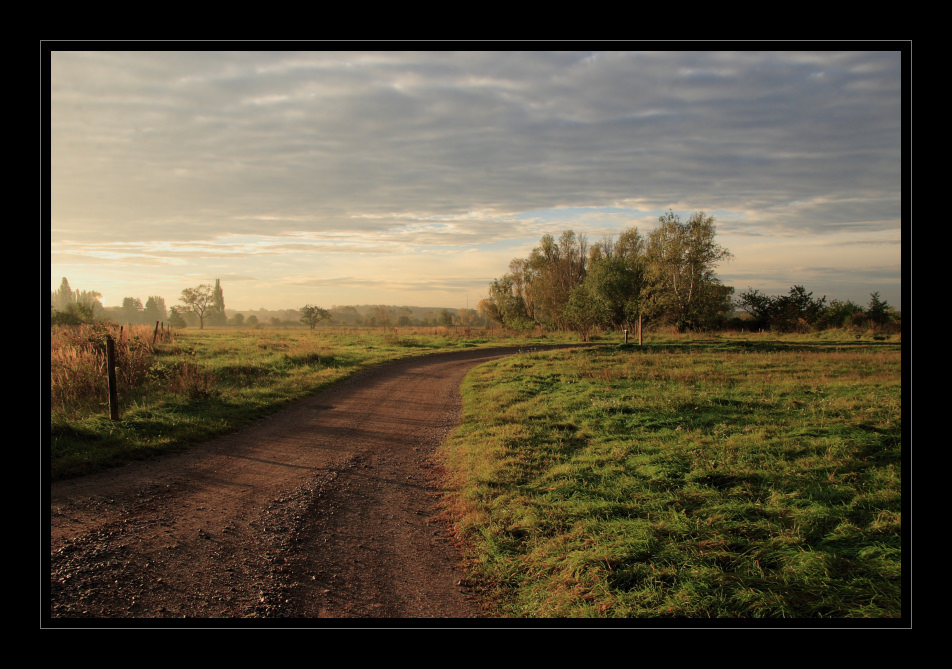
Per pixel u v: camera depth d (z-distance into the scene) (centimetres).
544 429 963
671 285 3769
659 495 591
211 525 554
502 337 4094
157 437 862
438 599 427
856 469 601
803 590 392
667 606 382
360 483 728
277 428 1034
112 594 402
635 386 1323
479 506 618
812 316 3597
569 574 446
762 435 768
